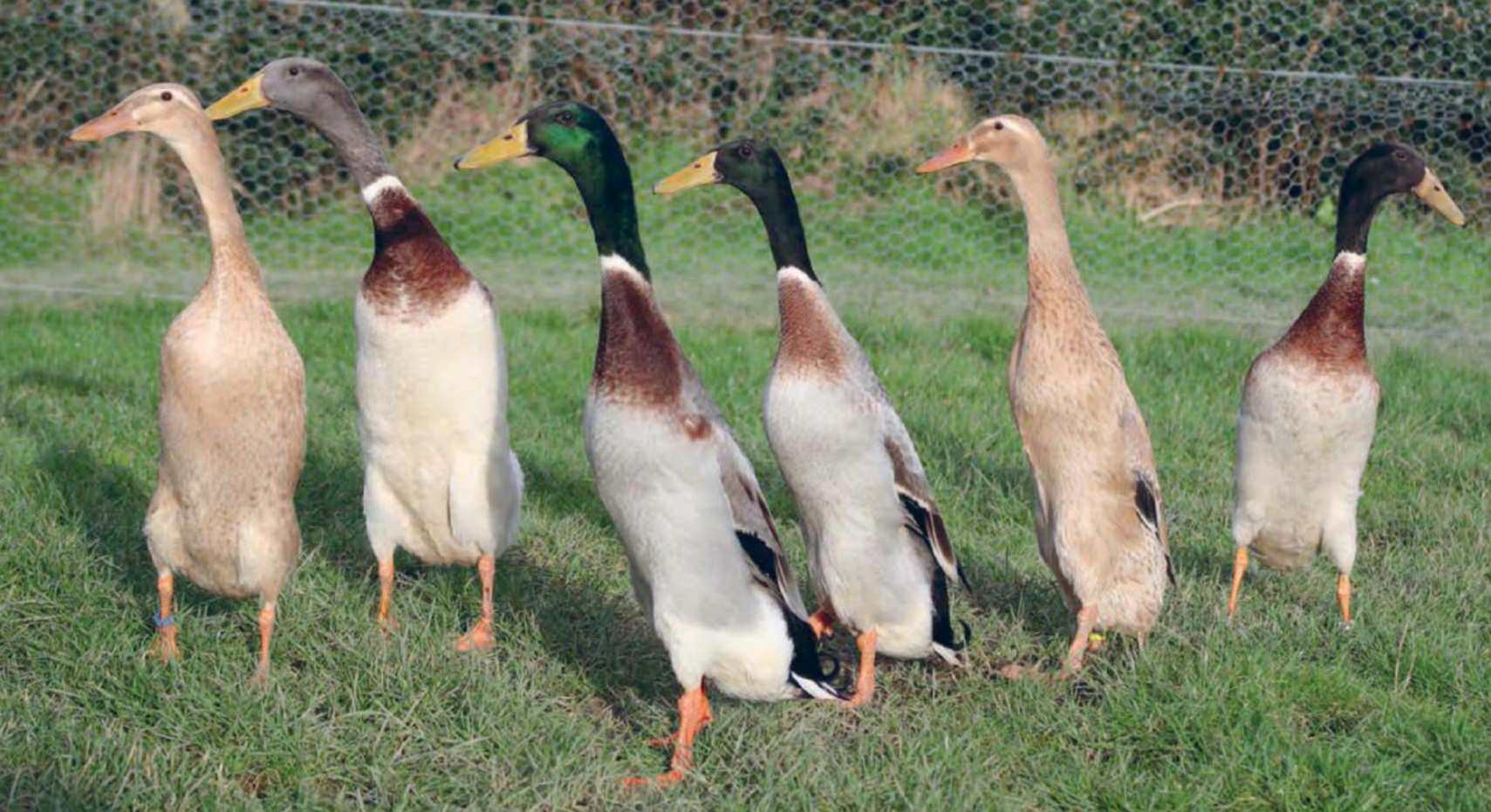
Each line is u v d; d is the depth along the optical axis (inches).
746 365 468.1
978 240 694.5
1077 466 255.4
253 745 223.0
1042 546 267.9
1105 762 234.1
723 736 232.8
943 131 709.3
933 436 394.0
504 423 264.1
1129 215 693.9
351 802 214.1
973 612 288.4
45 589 268.7
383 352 253.1
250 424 229.5
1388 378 481.7
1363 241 271.0
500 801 213.3
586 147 226.2
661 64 701.9
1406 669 260.1
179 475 232.4
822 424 237.9
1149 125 696.4
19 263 624.4
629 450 216.1
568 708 247.0
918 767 221.6
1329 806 215.8
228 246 230.4
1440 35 664.4
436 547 271.3
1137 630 263.6
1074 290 255.0
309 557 291.3
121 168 654.5
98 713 230.2
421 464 260.4
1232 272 667.4
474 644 265.3
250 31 672.4
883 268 672.4
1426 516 350.3
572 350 490.0
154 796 207.3
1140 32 690.2
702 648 223.6
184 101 228.2
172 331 228.7
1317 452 273.0
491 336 258.7
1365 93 658.2
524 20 579.2
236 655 249.3
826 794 216.7
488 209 695.1
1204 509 351.6
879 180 709.3
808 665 235.0
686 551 218.7
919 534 251.6
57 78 664.4
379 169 255.8
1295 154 687.1
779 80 708.0
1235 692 242.7
